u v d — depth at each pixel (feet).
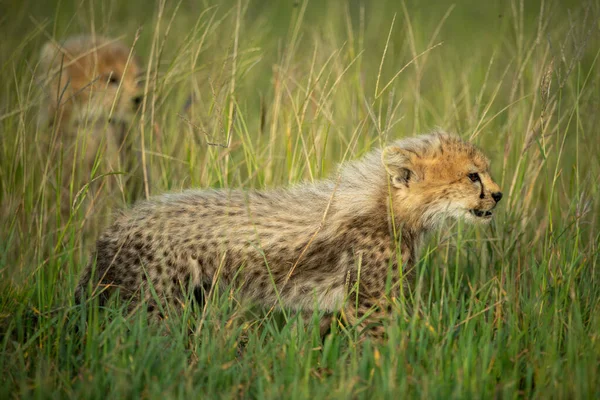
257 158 38.78
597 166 38.11
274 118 38.83
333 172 36.04
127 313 30.66
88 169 42.11
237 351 30.07
